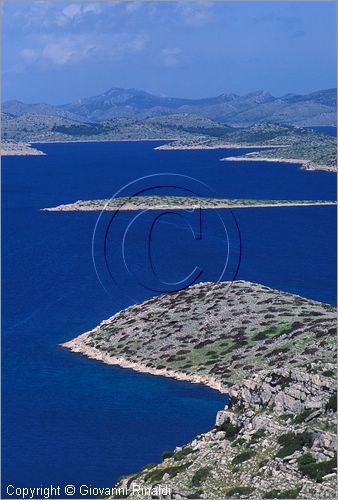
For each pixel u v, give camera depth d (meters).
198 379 100.19
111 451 73.50
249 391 59.66
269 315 116.06
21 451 74.00
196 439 59.81
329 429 51.16
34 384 100.62
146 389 97.81
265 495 47.53
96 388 98.19
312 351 80.44
